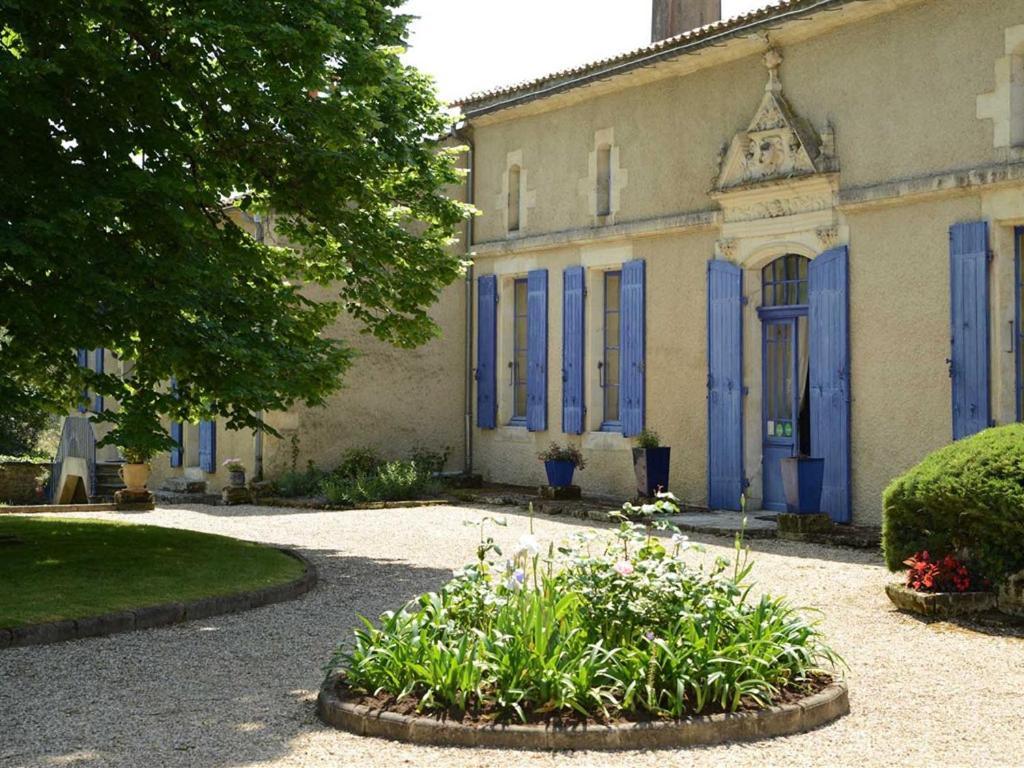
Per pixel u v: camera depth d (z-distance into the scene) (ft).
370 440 57.11
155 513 49.47
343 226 36.17
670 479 46.55
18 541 33.35
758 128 42.57
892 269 38.22
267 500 52.90
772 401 43.32
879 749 15.51
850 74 39.55
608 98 49.88
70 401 34.73
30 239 27.04
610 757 15.11
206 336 30.07
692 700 16.61
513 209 56.18
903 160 37.88
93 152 30.14
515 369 57.00
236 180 34.12
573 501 48.19
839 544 35.53
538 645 16.75
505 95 55.11
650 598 17.76
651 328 47.62
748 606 19.19
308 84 30.27
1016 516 23.93
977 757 15.17
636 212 48.47
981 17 35.65
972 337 35.63
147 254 30.40
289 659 21.22
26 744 15.94
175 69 31.14
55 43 29.25
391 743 15.83
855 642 22.39
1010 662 20.70
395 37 35.29
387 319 38.01
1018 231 35.50
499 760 14.99
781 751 15.42
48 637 22.66
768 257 42.91
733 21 42.14
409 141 36.22
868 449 38.91
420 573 31.58
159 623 24.36
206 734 16.38
